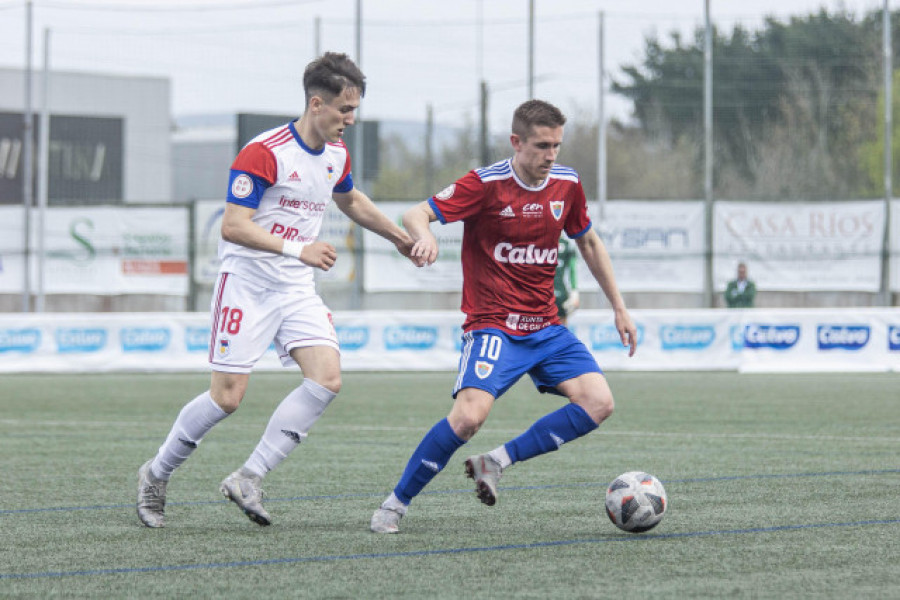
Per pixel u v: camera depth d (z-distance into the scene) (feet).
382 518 44.47
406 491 44.27
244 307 45.91
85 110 297.94
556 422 44.39
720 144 346.33
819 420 92.94
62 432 86.79
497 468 44.27
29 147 192.03
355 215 48.14
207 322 160.66
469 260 45.11
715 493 54.54
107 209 196.65
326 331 46.70
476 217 44.47
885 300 186.19
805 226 187.52
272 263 46.09
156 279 196.65
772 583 35.09
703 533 43.83
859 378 142.61
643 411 101.09
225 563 38.68
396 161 388.98
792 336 157.38
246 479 45.37
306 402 45.73
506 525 46.11
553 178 44.60
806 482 58.34
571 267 128.47
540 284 44.88
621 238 188.96
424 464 43.80
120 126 297.33
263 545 41.96
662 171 366.02
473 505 51.47
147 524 45.98
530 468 64.69
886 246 185.88
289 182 45.11
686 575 36.29
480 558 39.22
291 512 49.93
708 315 157.99
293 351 46.60
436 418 97.55
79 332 159.53
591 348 157.79
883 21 185.47
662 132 367.25
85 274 197.06
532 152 43.14
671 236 188.96
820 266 187.73
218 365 45.83
